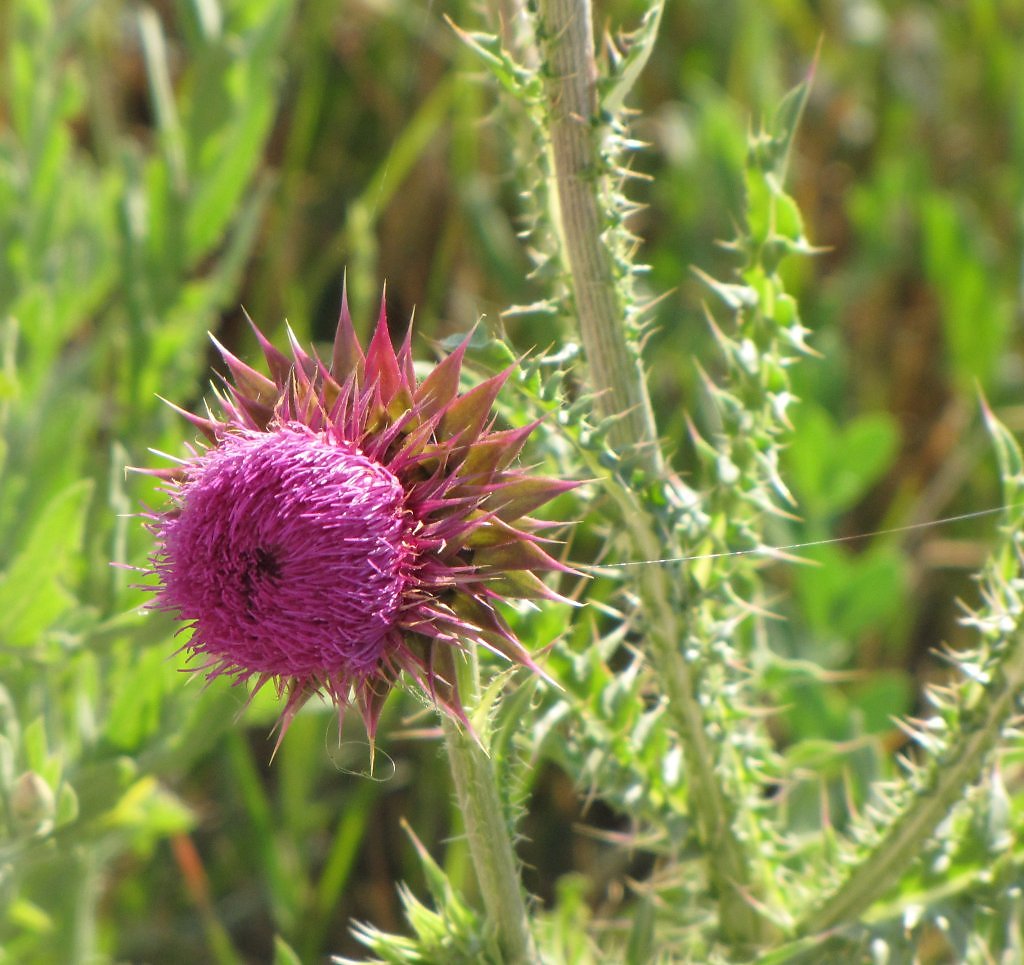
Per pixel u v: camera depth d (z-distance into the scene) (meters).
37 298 0.68
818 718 0.68
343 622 0.51
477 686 0.53
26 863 0.61
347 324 0.53
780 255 0.56
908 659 0.82
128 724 0.62
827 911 0.57
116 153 0.73
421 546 0.52
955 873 0.57
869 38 1.00
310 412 0.53
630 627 0.57
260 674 0.52
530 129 0.57
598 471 0.54
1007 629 0.55
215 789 0.75
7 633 0.61
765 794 0.68
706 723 0.57
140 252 0.69
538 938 0.57
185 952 0.70
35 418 0.67
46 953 0.63
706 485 0.58
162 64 0.69
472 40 0.54
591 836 0.73
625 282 0.55
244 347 0.83
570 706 0.57
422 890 0.71
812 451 0.74
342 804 0.73
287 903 0.68
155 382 0.68
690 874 0.60
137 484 0.65
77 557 0.64
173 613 0.54
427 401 0.53
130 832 0.64
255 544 0.52
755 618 0.61
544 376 0.56
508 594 0.52
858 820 0.59
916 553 0.82
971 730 0.56
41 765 0.59
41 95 0.69
